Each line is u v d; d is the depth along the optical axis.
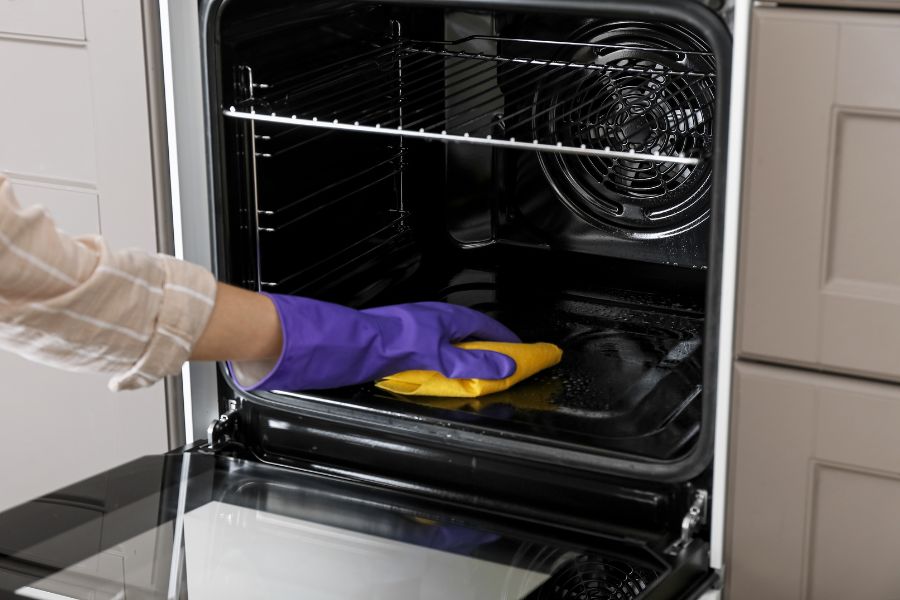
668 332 1.77
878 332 1.24
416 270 1.99
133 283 1.08
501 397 1.56
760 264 1.27
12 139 1.66
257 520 1.45
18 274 1.01
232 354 1.21
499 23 1.83
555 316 1.84
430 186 1.99
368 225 1.94
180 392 1.65
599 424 1.47
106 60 1.54
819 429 1.29
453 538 1.42
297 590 1.32
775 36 1.20
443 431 1.48
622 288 1.94
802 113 1.21
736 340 1.31
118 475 1.52
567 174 1.90
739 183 1.26
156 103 1.53
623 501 1.43
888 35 1.15
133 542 1.38
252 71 1.56
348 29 1.77
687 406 1.51
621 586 1.31
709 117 1.72
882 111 1.17
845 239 1.23
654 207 1.85
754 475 1.34
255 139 1.58
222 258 1.55
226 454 1.62
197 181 1.57
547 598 1.29
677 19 1.25
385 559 1.38
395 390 1.57
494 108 1.81
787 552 1.36
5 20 1.59
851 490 1.31
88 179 1.62
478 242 2.00
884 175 1.19
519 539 1.42
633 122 1.79
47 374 1.73
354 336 1.33
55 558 1.34
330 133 1.78
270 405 1.58
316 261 1.80
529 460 1.46
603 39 1.77
